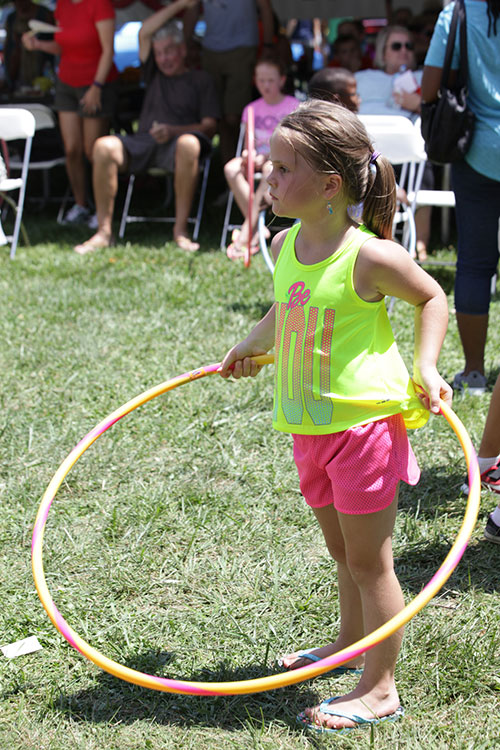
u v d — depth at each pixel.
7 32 12.34
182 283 7.05
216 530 3.51
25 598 3.12
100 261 7.98
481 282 4.62
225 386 4.96
